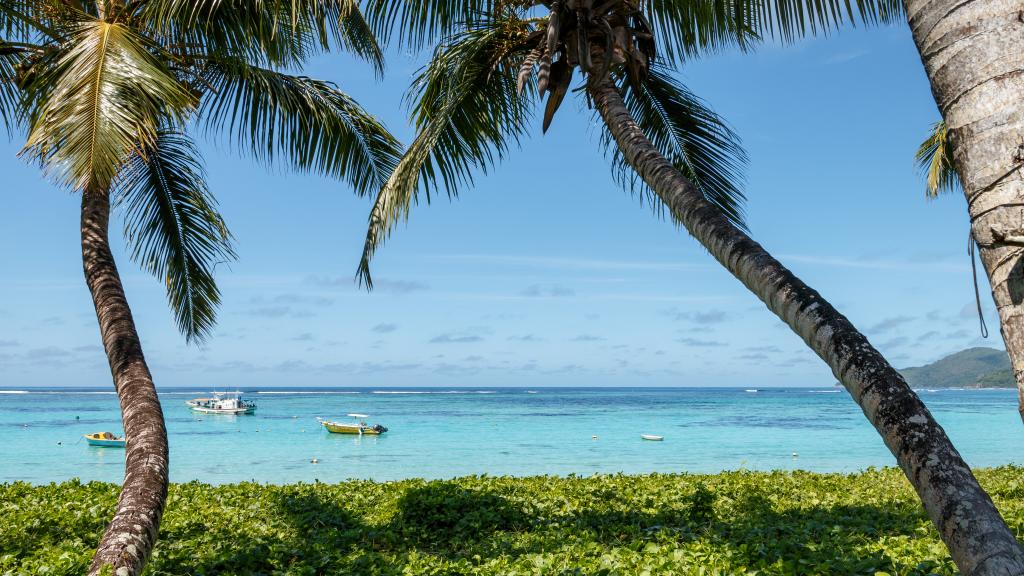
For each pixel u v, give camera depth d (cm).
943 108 254
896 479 1329
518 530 901
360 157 1022
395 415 6425
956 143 248
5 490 1205
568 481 1309
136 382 573
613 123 589
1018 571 203
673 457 2773
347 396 14988
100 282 661
